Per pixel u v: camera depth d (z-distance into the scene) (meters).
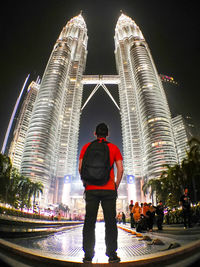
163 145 134.00
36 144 139.62
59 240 5.94
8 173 52.66
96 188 2.60
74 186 156.12
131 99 195.62
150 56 198.25
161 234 7.14
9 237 4.83
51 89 167.38
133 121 183.88
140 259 2.06
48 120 152.00
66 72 192.88
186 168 40.38
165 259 2.06
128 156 171.25
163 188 60.09
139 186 151.88
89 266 2.04
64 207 124.38
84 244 2.45
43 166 135.12
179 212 15.55
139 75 174.25
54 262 2.15
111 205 2.59
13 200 66.88
